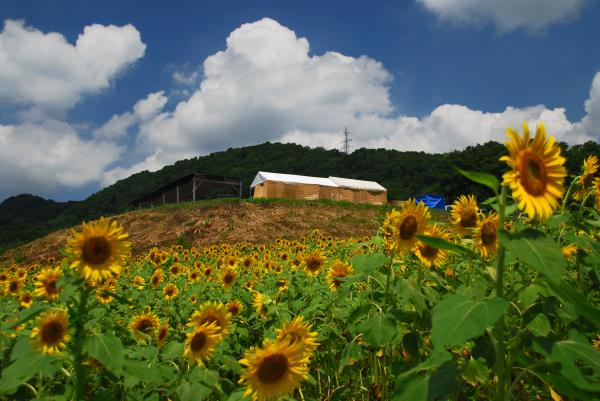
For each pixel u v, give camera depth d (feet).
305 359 8.12
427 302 11.27
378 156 442.09
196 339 10.15
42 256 108.68
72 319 8.64
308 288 18.37
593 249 10.39
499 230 6.56
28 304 18.65
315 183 173.88
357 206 142.61
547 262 6.02
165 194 203.92
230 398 8.64
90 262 8.91
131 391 10.38
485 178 6.93
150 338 13.61
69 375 8.73
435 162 403.34
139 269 37.99
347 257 34.86
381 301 12.60
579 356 6.46
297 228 116.16
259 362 7.95
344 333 15.70
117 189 453.17
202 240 106.11
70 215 407.64
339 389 12.84
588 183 12.27
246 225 115.03
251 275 29.25
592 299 12.71
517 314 11.33
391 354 13.88
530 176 6.59
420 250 11.23
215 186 194.08
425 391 6.97
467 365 9.21
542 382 9.85
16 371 8.03
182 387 9.53
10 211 474.90
